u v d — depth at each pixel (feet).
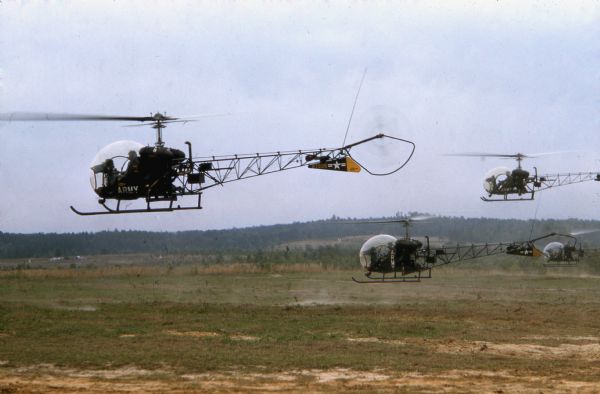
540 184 178.40
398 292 177.68
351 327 105.40
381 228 606.55
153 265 352.28
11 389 61.87
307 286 195.83
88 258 473.26
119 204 101.19
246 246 633.61
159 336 93.40
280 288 188.65
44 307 129.29
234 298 156.97
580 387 64.69
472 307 135.13
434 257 142.92
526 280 227.40
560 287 197.67
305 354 79.97
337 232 644.69
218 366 72.43
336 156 106.83
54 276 236.22
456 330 103.45
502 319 117.70
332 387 63.67
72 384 64.39
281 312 124.67
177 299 153.28
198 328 102.01
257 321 111.45
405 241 138.92
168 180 101.09
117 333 95.45
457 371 71.72
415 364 74.90
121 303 138.21
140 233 570.05
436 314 123.65
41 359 75.15
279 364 73.72
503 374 70.64
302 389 62.75
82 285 195.00
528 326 109.09
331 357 77.82
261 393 61.16
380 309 130.00
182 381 65.82
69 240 525.34
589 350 87.25
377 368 72.59
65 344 85.56
